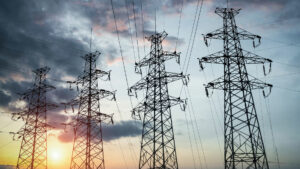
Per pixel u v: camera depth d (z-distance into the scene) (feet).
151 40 135.54
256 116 102.12
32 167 148.36
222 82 110.73
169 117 115.85
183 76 119.34
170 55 126.11
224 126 106.01
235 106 106.22
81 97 145.69
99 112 141.59
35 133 155.02
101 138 137.90
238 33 118.73
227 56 113.09
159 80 123.13
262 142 98.27
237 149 100.07
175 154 110.22
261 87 108.68
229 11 123.34
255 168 95.71
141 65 135.23
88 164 130.82
